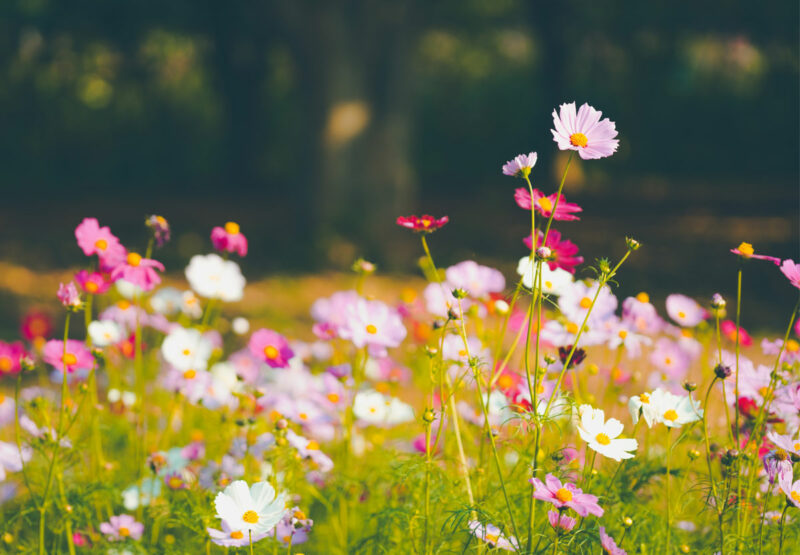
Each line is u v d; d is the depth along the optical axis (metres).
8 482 2.78
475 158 21.25
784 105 21.48
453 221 14.71
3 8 14.21
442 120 21.20
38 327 3.49
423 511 2.23
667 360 2.80
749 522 2.09
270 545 2.17
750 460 2.05
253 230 12.88
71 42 16.38
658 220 15.25
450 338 2.59
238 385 3.06
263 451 2.54
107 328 2.98
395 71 11.34
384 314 2.53
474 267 2.85
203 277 2.95
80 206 16.34
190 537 2.55
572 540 1.87
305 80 11.23
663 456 2.54
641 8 14.19
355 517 2.80
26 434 2.54
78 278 2.54
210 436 3.20
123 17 14.70
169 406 3.34
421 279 9.82
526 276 2.22
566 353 2.11
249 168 19.64
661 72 19.06
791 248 12.34
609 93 20.77
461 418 2.66
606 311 2.53
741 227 14.31
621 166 21.73
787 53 14.02
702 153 21.95
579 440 2.47
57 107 19.56
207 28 16.39
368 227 11.19
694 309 2.88
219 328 4.38
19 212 15.40
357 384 2.77
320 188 11.20
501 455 2.46
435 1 11.73
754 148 21.94
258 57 18.64
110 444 3.19
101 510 2.69
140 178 20.33
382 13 11.12
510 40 21.69
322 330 2.98
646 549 2.18
